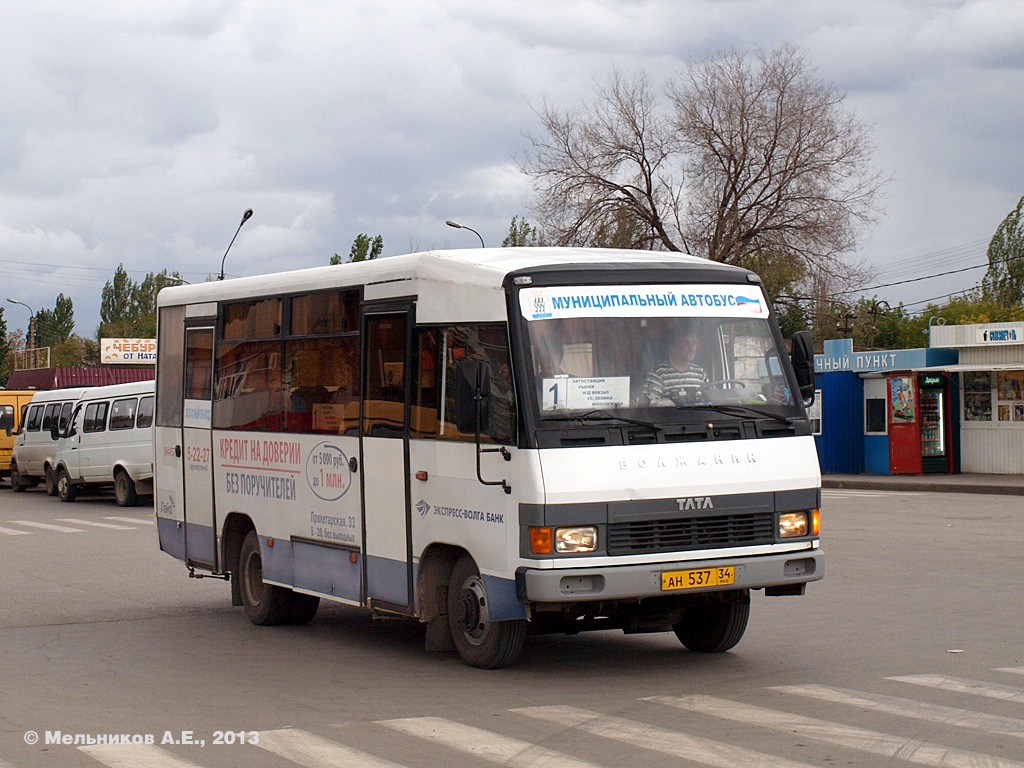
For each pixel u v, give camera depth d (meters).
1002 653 10.06
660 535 8.84
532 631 9.55
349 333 10.78
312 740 7.51
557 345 8.95
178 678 9.77
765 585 9.14
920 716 7.83
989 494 28.75
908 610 12.41
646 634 11.49
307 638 11.76
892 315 65.62
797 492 9.35
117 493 30.19
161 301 14.11
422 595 9.92
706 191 49.34
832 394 35.09
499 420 8.97
